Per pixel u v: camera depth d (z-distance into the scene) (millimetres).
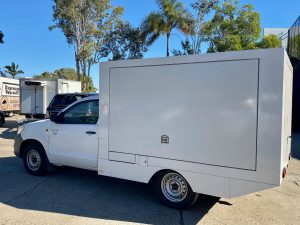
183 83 4895
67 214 4957
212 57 4641
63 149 6539
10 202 5426
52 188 6254
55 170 7332
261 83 4289
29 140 7180
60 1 32375
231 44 25812
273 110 4223
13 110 24656
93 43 33438
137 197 5809
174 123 4988
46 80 16266
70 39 34156
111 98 5617
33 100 16281
